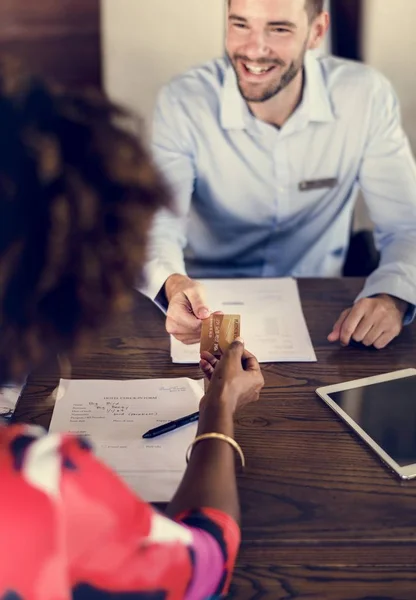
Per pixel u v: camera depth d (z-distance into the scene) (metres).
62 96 0.68
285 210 2.05
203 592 0.75
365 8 2.63
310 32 1.86
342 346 1.44
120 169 0.66
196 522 0.79
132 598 0.69
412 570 0.94
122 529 0.67
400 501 1.05
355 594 0.90
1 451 0.65
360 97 1.95
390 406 1.25
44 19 2.69
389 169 1.97
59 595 0.63
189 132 1.97
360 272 2.20
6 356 0.69
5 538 0.61
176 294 1.51
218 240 2.14
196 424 1.19
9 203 0.62
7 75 0.68
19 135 0.63
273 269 2.17
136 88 2.80
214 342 1.26
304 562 0.95
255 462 1.12
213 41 2.71
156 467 1.09
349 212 2.12
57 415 1.22
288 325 1.50
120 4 2.67
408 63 2.71
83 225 0.64
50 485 0.63
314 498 1.05
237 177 2.01
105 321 0.71
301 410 1.25
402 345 1.46
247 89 1.88
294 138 1.96
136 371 1.35
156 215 0.71
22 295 0.65
